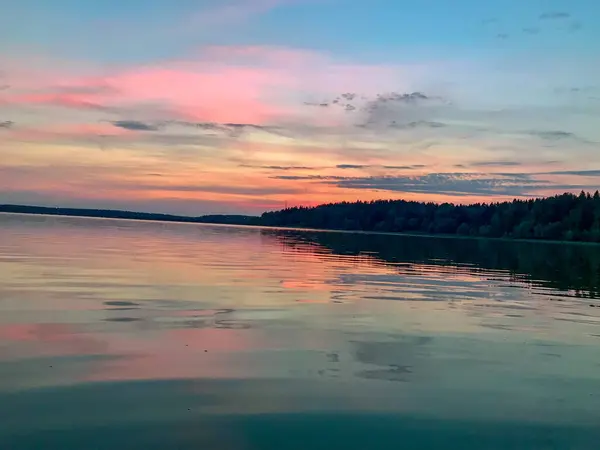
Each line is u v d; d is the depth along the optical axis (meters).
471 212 129.00
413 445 5.68
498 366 8.60
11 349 8.48
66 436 5.54
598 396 7.32
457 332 11.05
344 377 7.72
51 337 9.32
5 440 5.41
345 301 14.69
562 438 5.98
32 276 17.25
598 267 33.38
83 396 6.61
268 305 13.51
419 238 105.31
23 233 47.12
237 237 62.91
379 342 9.88
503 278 24.02
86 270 19.61
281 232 101.25
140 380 7.25
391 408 6.62
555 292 18.98
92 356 8.25
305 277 20.59
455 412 6.58
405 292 17.16
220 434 5.74
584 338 10.98
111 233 56.38
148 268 21.28
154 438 5.58
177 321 11.03
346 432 5.92
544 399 7.14
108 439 5.51
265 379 7.50
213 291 15.57
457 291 18.06
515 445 5.77
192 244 42.53
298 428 5.96
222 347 9.09
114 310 11.92
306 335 10.24
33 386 6.88
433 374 8.04
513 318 13.06
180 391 6.90
